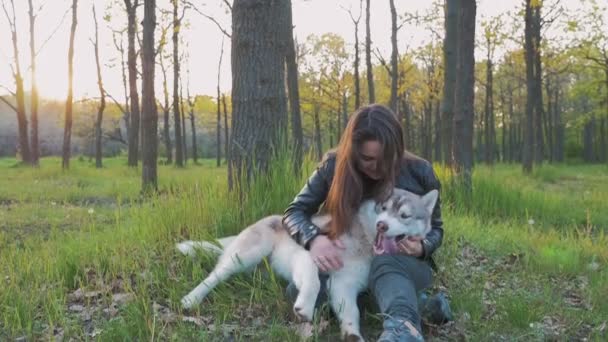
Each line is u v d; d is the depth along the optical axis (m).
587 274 5.03
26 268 4.46
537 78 24.73
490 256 5.56
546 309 3.91
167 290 3.92
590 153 47.00
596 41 23.89
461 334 3.42
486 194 8.95
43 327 3.53
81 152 50.94
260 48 5.22
